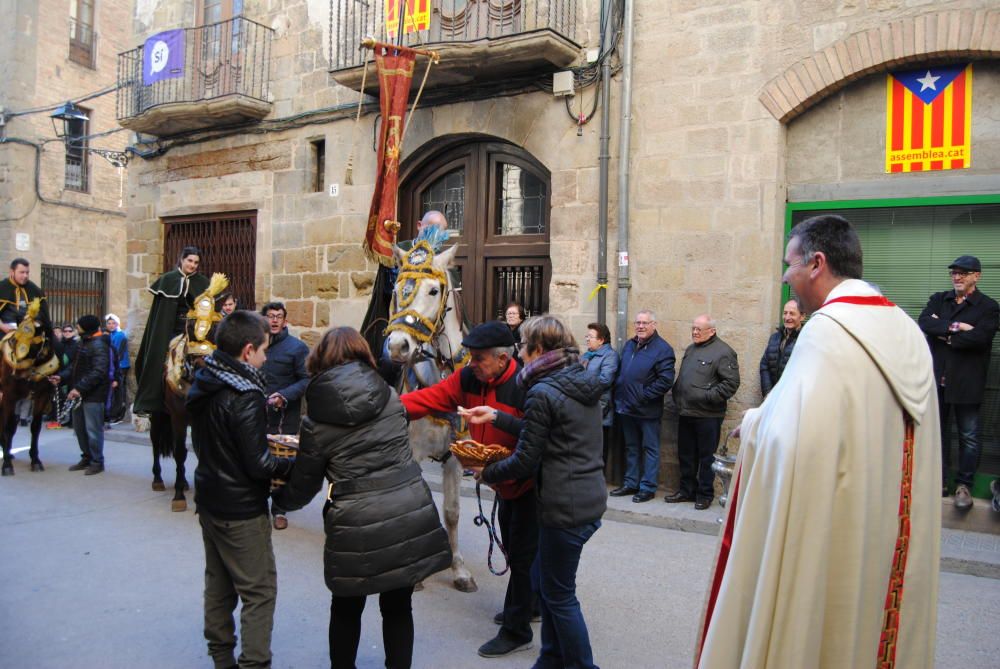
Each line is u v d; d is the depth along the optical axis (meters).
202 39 11.45
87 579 5.01
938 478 2.07
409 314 4.42
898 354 2.00
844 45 6.64
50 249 17.33
